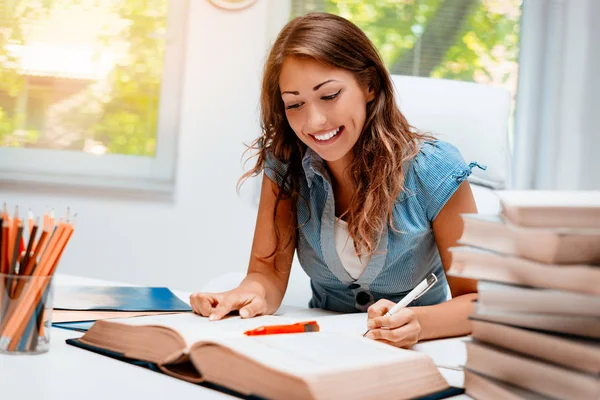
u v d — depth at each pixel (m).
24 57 2.35
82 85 2.36
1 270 0.68
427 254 1.23
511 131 2.50
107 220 2.35
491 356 0.58
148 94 2.37
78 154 2.36
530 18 2.49
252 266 1.26
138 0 2.35
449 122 1.70
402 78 1.73
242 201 2.37
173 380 0.61
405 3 2.47
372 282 1.22
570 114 2.45
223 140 2.37
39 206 2.34
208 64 2.36
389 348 0.64
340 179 1.20
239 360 0.57
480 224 0.58
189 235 2.37
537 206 0.51
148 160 2.37
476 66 2.50
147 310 0.98
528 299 0.53
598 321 0.51
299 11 2.44
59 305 0.97
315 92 1.01
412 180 1.16
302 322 0.77
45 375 0.60
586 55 2.45
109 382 0.59
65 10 2.35
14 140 2.35
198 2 2.36
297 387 0.51
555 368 0.51
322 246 1.21
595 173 2.44
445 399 0.59
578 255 0.51
